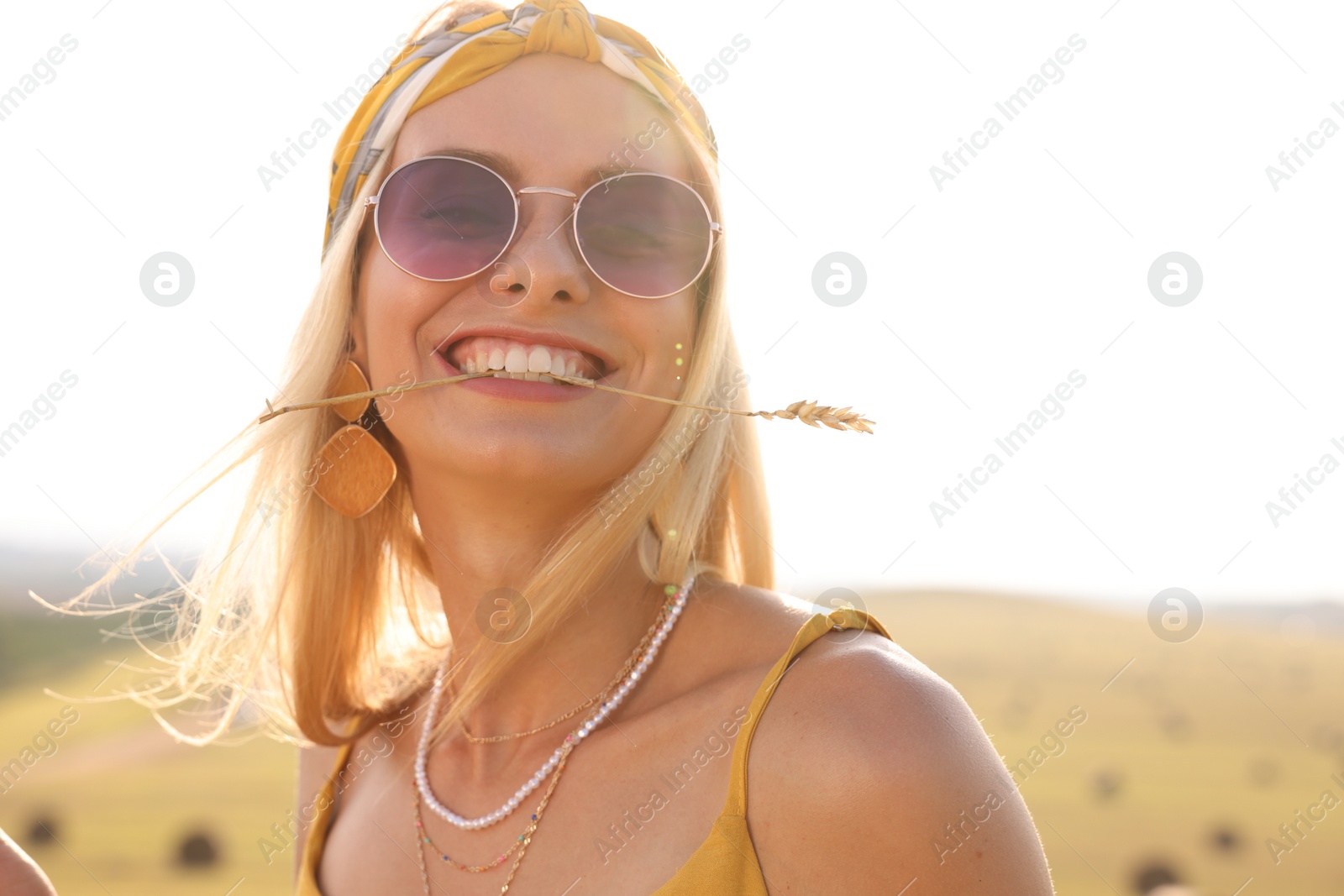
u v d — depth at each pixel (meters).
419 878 1.44
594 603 1.40
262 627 1.85
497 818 1.36
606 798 1.28
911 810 1.01
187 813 16.11
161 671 1.94
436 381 1.28
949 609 39.56
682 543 1.42
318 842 1.67
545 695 1.41
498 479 1.30
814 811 1.07
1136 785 20.44
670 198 1.33
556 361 1.30
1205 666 34.16
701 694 1.27
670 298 1.34
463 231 1.30
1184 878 15.38
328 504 1.75
